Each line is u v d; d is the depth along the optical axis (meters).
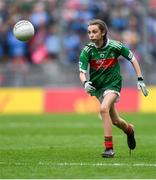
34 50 72.75
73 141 37.56
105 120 28.30
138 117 57.28
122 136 40.81
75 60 70.75
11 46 72.88
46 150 32.38
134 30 73.00
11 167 25.45
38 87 67.31
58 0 71.75
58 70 67.69
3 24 73.62
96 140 38.16
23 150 32.41
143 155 29.91
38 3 74.94
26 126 49.00
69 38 71.56
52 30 73.50
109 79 28.95
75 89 66.50
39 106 66.38
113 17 73.31
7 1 75.44
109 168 25.00
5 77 67.88
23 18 74.25
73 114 62.44
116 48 28.94
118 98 29.12
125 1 74.12
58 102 66.31
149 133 42.72
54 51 72.88
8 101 66.94
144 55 67.69
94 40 28.67
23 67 68.06
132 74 67.06
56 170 24.52
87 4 73.56
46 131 44.66
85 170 24.47
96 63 29.05
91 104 65.44
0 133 43.19
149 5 72.75
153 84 65.88
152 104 64.88
